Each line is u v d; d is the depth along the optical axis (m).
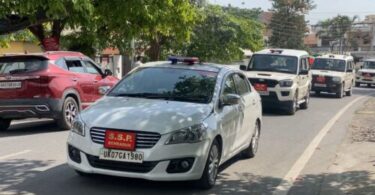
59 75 12.36
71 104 12.66
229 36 34.81
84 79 13.15
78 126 6.94
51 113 12.13
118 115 6.88
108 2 15.23
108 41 19.89
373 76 40.25
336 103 23.05
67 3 12.43
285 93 17.17
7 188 6.95
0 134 11.95
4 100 11.90
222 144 7.59
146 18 16.59
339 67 27.39
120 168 6.66
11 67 12.11
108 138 6.66
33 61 12.19
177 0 18.17
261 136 12.45
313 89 26.53
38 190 6.88
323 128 14.26
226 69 8.70
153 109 7.06
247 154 9.66
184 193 6.98
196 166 6.81
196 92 7.74
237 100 7.87
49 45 17.59
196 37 33.75
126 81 8.13
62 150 9.78
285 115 17.34
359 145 11.30
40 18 12.16
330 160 9.72
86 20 13.89
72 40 19.27
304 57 19.31
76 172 7.44
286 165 9.20
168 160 6.61
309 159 9.79
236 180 7.91
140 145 6.61
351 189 7.55
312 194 7.25
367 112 18.98
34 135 11.77
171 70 8.27
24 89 11.88
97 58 26.25
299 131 13.55
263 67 18.42
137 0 15.49
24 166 8.29
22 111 11.94
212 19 34.44
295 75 17.89
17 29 11.98
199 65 8.52
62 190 6.89
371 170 8.82
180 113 7.02
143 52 28.52
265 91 17.16
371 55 100.44
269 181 7.96
